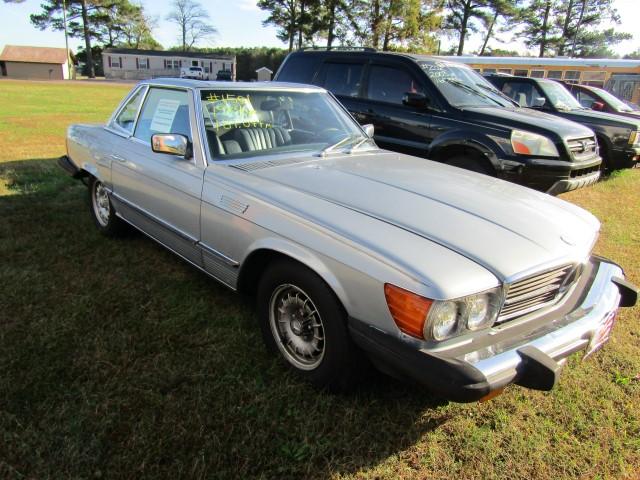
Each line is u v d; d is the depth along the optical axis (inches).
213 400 99.9
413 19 1654.8
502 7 1809.8
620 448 94.4
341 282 88.3
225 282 120.8
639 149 331.0
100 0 2315.5
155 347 116.6
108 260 164.4
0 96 894.4
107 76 2532.0
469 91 238.2
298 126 146.8
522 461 90.4
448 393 75.3
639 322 142.4
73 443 86.9
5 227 188.9
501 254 85.7
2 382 101.6
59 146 372.8
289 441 90.7
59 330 121.5
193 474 82.5
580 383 112.7
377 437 93.1
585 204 276.5
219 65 2603.3
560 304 96.1
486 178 130.8
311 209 99.0
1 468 81.8
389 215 95.9
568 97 372.8
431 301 76.1
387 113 238.2
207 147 125.3
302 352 105.2
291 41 1919.3
